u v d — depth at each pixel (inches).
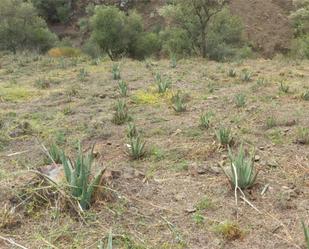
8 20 1440.7
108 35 1255.5
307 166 207.2
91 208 157.6
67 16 2477.9
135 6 2422.5
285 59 864.3
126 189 175.5
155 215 158.1
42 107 372.5
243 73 541.3
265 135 260.5
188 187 183.5
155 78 497.7
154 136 269.7
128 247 137.1
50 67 713.6
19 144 261.9
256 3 2245.3
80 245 138.3
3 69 700.7
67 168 158.2
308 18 1167.6
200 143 247.4
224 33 1261.1
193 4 1063.6
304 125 281.9
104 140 266.2
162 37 1348.4
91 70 631.8
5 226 148.8
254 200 170.9
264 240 143.0
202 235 145.7
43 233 144.9
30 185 168.4
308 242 126.5
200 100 377.4
